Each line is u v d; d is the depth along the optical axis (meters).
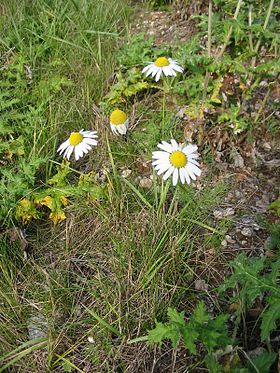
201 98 0.34
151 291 0.25
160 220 0.27
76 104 0.36
